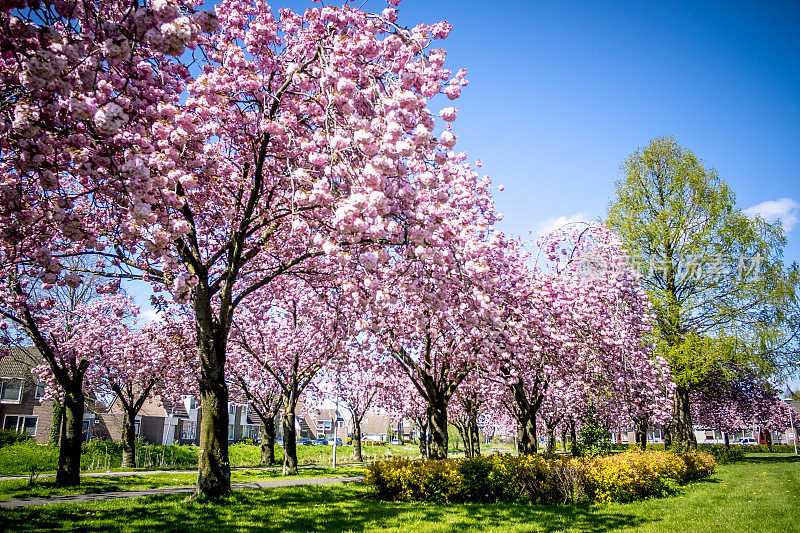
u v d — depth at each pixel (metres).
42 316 15.98
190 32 4.97
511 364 13.40
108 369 21.14
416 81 6.90
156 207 6.76
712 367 20.25
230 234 11.40
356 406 33.09
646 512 9.51
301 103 8.39
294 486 13.17
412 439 78.81
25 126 4.91
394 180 6.89
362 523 8.12
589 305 15.63
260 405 23.67
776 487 13.24
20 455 24.83
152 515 8.36
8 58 5.52
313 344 16.44
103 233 8.63
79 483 13.95
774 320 20.08
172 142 6.86
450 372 15.73
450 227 7.78
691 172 22.12
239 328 18.08
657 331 20.23
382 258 6.73
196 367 19.38
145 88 7.05
